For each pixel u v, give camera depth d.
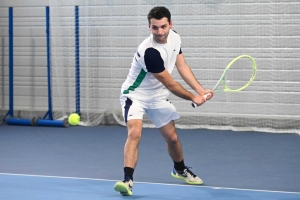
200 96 9.83
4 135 17.41
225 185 10.82
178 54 10.14
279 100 17.88
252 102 18.11
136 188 10.41
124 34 19.28
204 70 18.52
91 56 19.58
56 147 15.30
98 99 19.56
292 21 17.59
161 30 9.16
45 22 20.09
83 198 9.64
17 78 20.61
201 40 18.45
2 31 20.69
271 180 11.23
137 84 9.98
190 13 18.48
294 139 16.36
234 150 14.70
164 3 18.78
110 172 12.08
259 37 17.92
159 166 12.72
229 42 18.22
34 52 20.30
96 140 16.39
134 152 9.77
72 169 12.41
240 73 18.16
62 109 19.64
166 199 9.54
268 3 17.75
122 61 19.34
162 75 9.44
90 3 19.47
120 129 18.50
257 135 17.12
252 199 9.55
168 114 10.20
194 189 10.34
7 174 11.82
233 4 18.06
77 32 18.97
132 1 19.12
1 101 20.91
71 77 19.66
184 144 15.68
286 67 17.77
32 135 17.36
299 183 10.95
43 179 11.27
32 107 20.47
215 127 18.30
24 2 20.33
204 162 13.18
